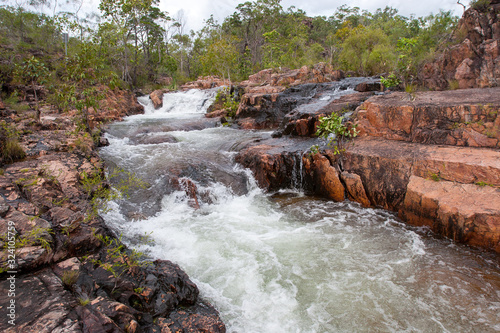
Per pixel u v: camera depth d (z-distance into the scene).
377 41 29.39
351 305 5.48
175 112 25.42
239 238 7.69
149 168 11.09
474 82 12.95
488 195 7.13
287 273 6.37
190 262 6.67
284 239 7.67
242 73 40.47
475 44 13.48
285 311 5.36
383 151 9.58
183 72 44.81
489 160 7.67
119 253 5.71
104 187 8.65
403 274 6.30
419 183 8.29
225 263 6.67
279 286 5.98
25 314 3.81
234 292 5.80
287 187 11.18
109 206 8.32
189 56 48.84
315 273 6.37
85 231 5.94
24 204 5.90
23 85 19.14
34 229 5.21
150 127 16.94
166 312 4.82
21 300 4.07
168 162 11.55
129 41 37.50
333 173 9.95
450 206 7.31
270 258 6.88
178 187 9.77
